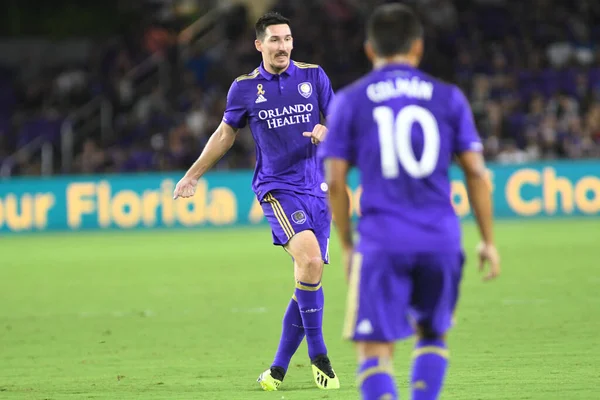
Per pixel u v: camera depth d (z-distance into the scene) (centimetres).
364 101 1358
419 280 1357
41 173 7950
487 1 9812
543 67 8812
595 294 3444
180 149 7800
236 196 7106
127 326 3048
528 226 6506
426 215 1340
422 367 1377
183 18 10419
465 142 1369
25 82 9631
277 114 2089
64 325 3109
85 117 8900
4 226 7062
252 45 9238
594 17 9488
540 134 7525
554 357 2298
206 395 1970
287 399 1911
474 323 2878
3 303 3688
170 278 4353
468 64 8781
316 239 2062
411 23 1390
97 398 1956
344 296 3650
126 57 9381
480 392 1905
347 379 2134
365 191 1361
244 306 3425
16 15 10138
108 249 5841
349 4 9538
